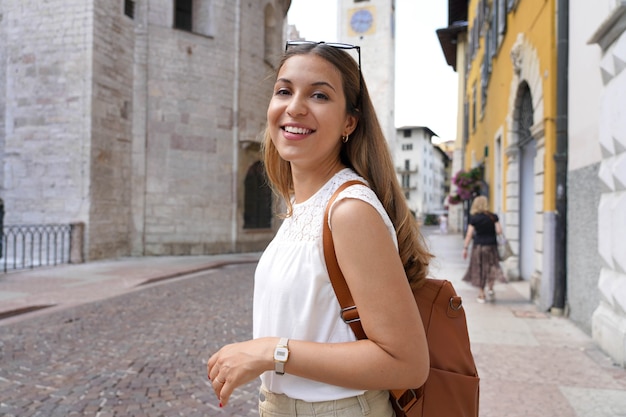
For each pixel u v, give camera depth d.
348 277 1.12
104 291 8.51
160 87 14.73
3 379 4.20
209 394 3.92
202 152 15.52
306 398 1.23
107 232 13.30
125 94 13.98
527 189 9.74
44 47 12.85
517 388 3.85
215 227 15.78
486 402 3.59
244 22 16.80
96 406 3.65
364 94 1.40
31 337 5.57
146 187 14.52
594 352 4.77
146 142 14.51
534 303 7.31
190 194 15.25
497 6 12.12
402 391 1.26
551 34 6.50
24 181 13.02
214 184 15.80
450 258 14.66
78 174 12.59
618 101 4.29
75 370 4.46
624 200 4.20
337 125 1.30
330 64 1.29
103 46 12.98
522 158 9.74
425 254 1.41
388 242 1.12
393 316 1.08
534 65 7.45
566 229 6.36
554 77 6.49
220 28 15.97
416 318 1.10
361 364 1.08
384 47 40.03
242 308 7.42
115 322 6.37
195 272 11.56
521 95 9.24
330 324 1.18
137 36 14.40
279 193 1.69
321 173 1.35
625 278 4.26
